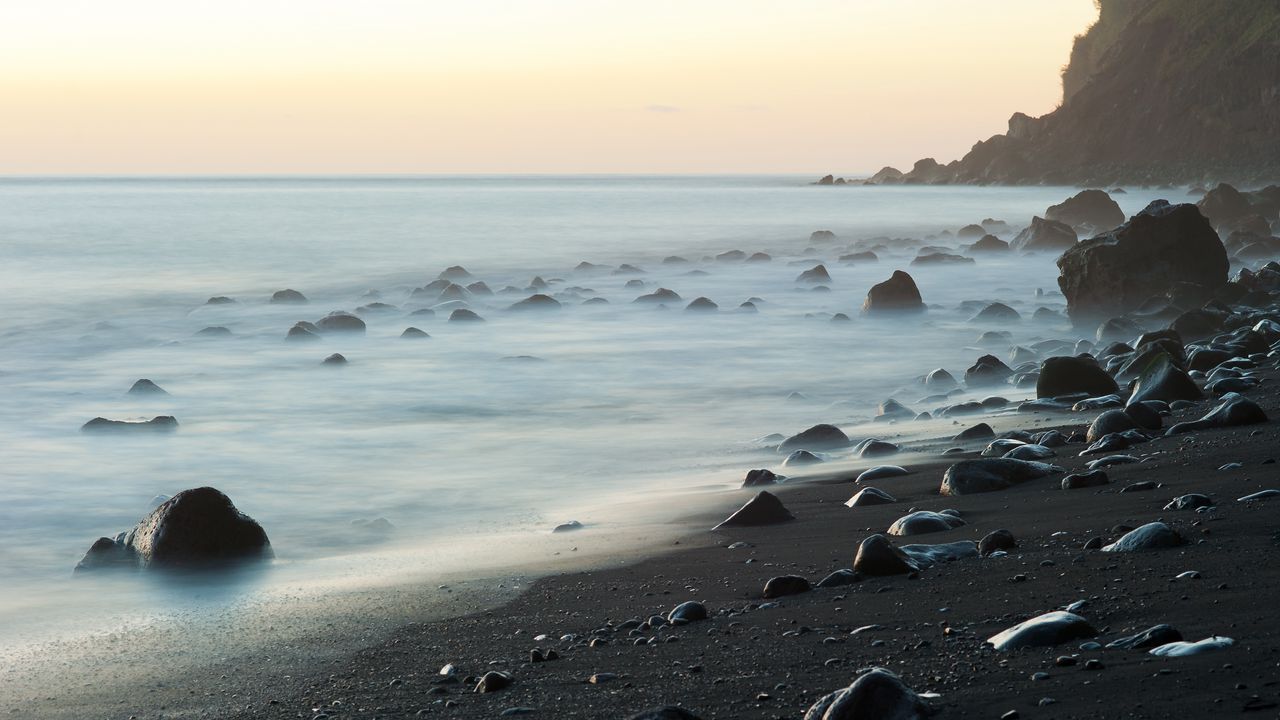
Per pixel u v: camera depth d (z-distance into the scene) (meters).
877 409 15.26
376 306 28.94
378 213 89.69
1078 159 165.50
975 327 25.02
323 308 30.64
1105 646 4.64
